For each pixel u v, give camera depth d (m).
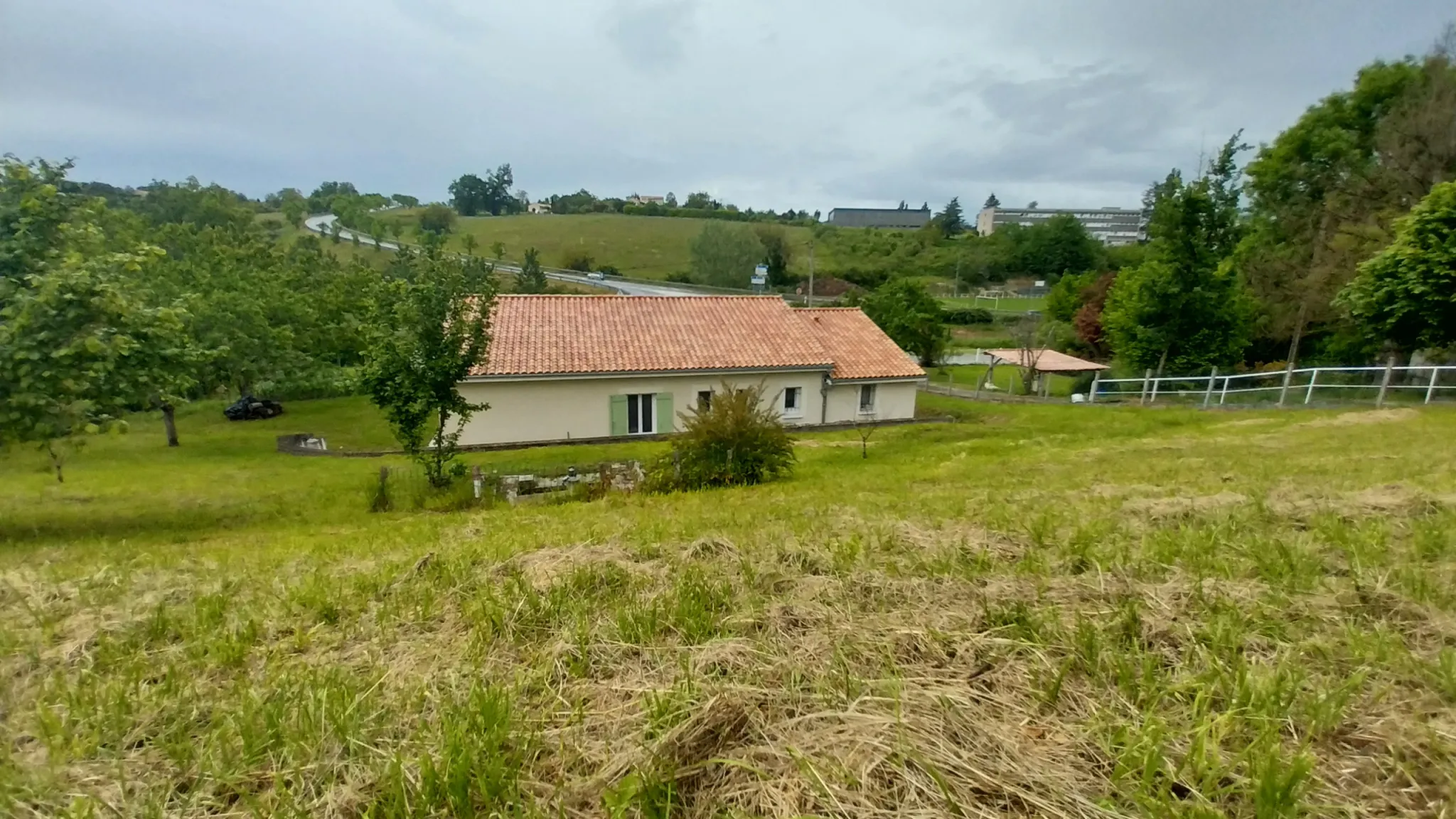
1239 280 25.97
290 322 28.06
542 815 1.84
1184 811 1.66
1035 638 2.61
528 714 2.42
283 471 17.03
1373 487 5.74
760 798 1.78
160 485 15.12
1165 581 3.28
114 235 27.08
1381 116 24.62
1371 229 20.84
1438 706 2.03
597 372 20.11
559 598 3.61
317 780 2.11
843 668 2.43
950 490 8.71
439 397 14.12
